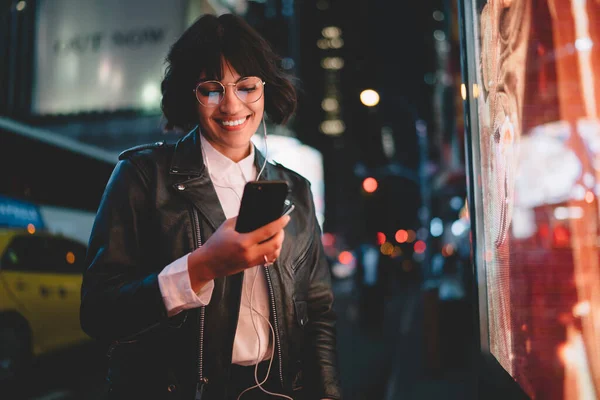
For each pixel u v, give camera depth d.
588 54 1.42
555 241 1.43
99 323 1.49
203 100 1.70
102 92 19.83
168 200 1.64
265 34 26.97
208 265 1.36
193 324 1.57
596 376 1.37
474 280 1.71
